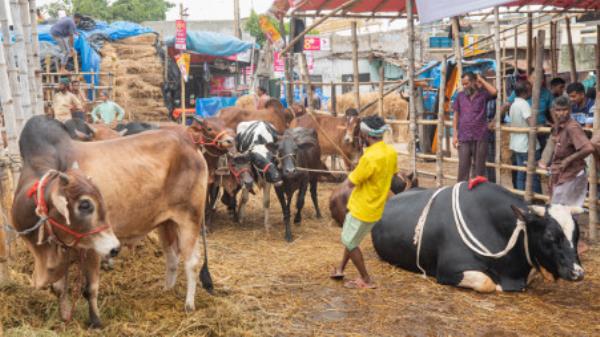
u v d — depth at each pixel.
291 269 6.70
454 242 6.03
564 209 5.61
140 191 5.00
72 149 4.84
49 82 14.81
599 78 9.47
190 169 5.41
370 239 7.99
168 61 20.55
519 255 5.87
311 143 8.54
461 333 4.97
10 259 5.86
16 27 6.51
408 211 6.64
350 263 6.93
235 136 8.73
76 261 5.09
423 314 5.36
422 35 20.72
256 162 8.03
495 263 5.88
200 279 5.76
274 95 22.45
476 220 6.01
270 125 8.63
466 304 5.59
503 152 11.91
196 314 5.13
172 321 4.98
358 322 5.21
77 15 18.69
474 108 8.41
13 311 4.86
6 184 5.84
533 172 8.17
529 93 9.20
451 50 15.41
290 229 8.21
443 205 6.29
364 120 5.65
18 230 4.46
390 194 8.16
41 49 16.34
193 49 21.08
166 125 8.36
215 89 25.17
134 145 5.13
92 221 4.23
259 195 11.20
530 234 5.68
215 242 7.92
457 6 7.61
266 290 5.97
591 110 9.08
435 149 14.57
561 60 16.62
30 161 4.58
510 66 14.59
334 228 8.77
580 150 6.68
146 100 16.89
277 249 7.59
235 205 9.16
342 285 6.16
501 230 5.93
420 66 16.83
